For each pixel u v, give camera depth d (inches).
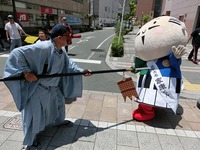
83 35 855.7
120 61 313.3
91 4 1850.4
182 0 605.0
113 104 148.4
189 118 131.5
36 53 81.0
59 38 85.4
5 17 547.2
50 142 101.7
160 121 126.0
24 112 90.3
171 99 111.7
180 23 113.5
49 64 86.1
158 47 109.7
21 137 103.7
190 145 103.6
